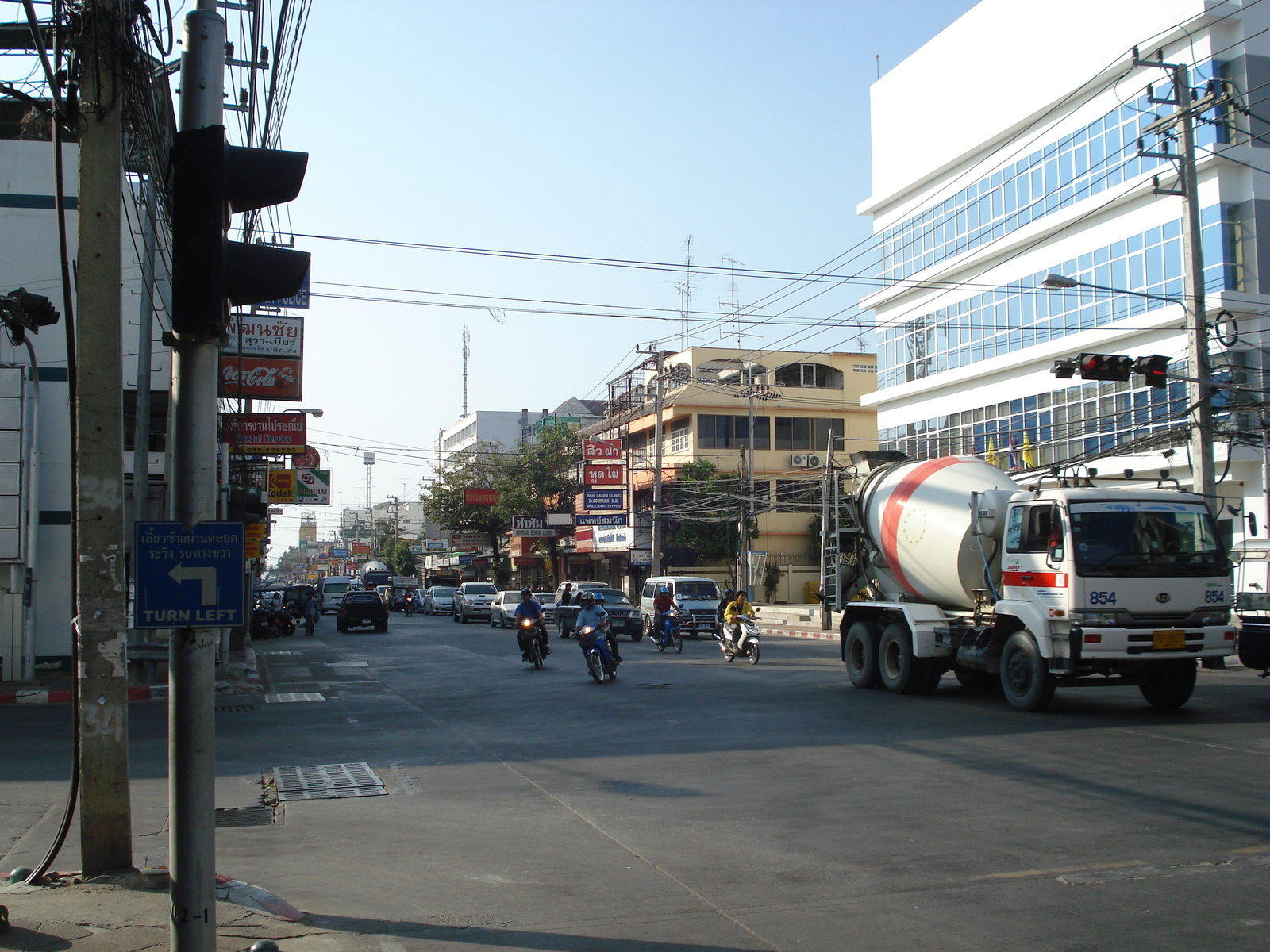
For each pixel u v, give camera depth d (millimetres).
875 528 17422
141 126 7406
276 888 6379
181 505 4777
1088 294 32656
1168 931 5371
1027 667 13547
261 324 25219
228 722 14492
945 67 39281
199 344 4867
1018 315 35875
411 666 24062
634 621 32625
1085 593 12672
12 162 20531
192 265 4734
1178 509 13203
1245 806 8023
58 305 20531
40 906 5594
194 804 4547
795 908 5844
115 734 6262
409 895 6207
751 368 50688
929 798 8602
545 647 22719
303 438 26297
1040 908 5770
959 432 39062
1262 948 5113
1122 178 30938
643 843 7426
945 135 39281
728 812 8281
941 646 15562
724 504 48719
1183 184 21484
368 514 146375
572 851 7234
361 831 7961
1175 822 7598
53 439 20641
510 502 62594
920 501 16250
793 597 51906
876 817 7988
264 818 8508
